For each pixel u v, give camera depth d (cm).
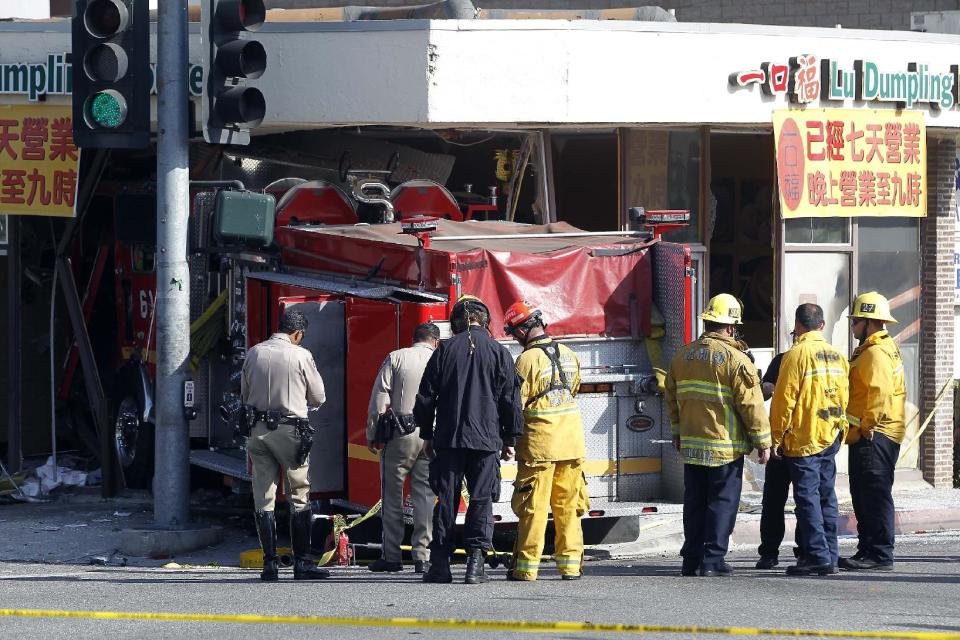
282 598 3412
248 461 4441
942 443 6041
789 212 5409
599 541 4397
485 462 3588
